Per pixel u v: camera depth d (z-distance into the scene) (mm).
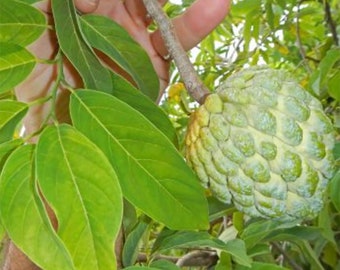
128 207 393
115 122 256
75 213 216
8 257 402
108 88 310
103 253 214
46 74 383
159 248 344
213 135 294
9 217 221
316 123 295
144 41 433
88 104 260
